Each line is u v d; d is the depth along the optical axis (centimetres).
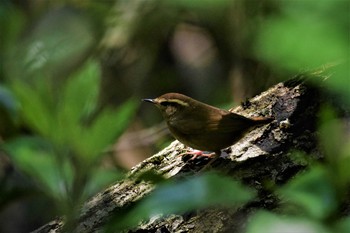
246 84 1458
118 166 1410
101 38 1606
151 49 1708
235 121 829
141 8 1617
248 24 1079
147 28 1642
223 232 693
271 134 800
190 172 830
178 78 1894
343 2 462
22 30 1465
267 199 692
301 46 465
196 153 857
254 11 1064
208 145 856
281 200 682
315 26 463
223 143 847
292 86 841
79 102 527
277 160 758
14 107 814
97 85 534
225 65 1770
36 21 1493
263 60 496
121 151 1619
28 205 1498
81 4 1592
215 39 1691
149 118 1800
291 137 782
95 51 1583
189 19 1617
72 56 1469
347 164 409
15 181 944
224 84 1752
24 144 550
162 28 1648
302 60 465
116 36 1630
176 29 1814
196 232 707
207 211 715
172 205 391
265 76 1381
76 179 538
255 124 810
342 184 405
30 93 528
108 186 811
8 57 1354
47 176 545
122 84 1736
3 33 1362
